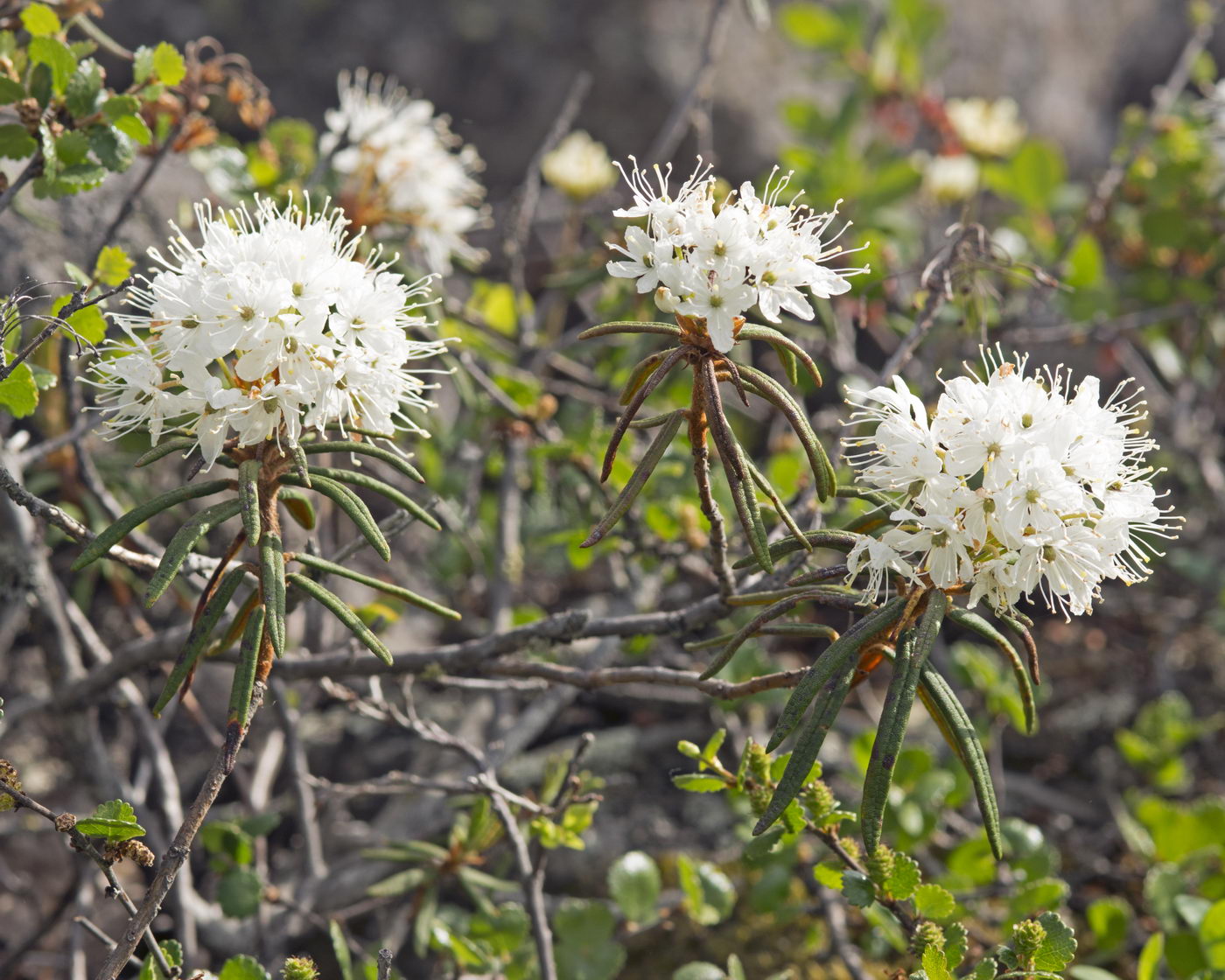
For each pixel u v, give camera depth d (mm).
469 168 3566
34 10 2188
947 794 3289
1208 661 4730
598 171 4109
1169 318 4660
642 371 1633
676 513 3195
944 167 4824
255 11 5543
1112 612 4883
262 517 1633
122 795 3143
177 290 1634
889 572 1718
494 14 5645
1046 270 4277
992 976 1867
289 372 1591
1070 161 6840
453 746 2766
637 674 2211
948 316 3867
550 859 3619
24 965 3318
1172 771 3822
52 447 2666
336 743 4055
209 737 3568
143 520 1547
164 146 2736
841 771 3291
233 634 1774
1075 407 1634
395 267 3297
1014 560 1558
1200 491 5160
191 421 1690
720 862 3619
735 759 3736
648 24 5621
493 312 4199
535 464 3877
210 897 3557
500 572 3779
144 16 5402
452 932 3002
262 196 3176
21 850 3625
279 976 3012
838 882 2164
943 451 1582
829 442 3645
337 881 3359
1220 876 3066
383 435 1756
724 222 1514
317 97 5551
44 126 2162
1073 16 6891
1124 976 3314
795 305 1537
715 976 2691
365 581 1657
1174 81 4754
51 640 3367
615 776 3973
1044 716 4383
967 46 6449
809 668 1734
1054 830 3914
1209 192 4586
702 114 3975
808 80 5902
